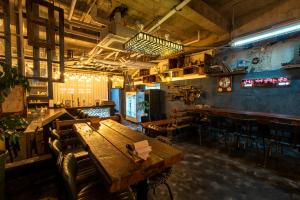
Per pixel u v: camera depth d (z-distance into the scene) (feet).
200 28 14.16
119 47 12.87
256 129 12.22
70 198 3.43
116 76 29.91
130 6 10.39
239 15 12.62
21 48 8.17
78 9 10.48
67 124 9.55
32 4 8.01
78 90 26.61
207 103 16.84
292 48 11.09
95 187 4.83
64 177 3.55
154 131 14.67
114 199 4.34
